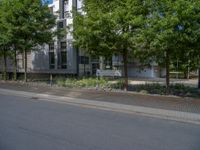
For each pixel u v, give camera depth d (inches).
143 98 703.1
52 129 411.5
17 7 1147.3
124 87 894.4
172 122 470.6
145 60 861.8
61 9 1716.3
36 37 1205.1
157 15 685.3
